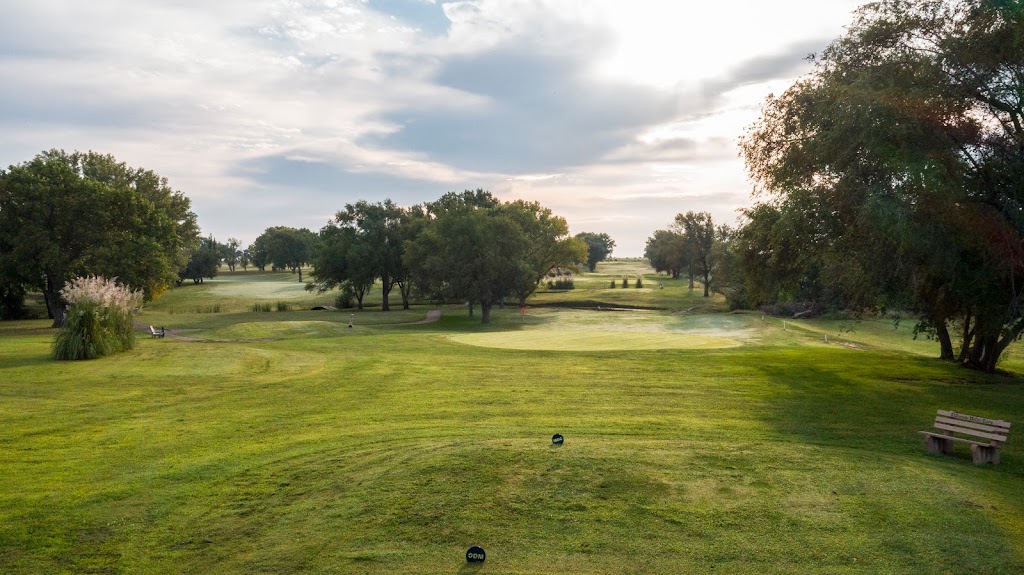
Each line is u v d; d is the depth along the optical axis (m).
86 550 7.33
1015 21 15.85
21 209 47.16
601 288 107.12
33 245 46.19
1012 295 17.72
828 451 10.66
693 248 91.19
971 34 17.30
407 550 7.10
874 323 53.03
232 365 21.94
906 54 18.12
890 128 16.33
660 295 91.38
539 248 80.38
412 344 31.98
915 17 18.92
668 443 11.01
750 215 24.98
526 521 7.72
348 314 68.19
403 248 70.94
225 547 7.36
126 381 18.39
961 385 19.42
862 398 16.86
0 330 44.31
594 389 17.70
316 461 10.31
